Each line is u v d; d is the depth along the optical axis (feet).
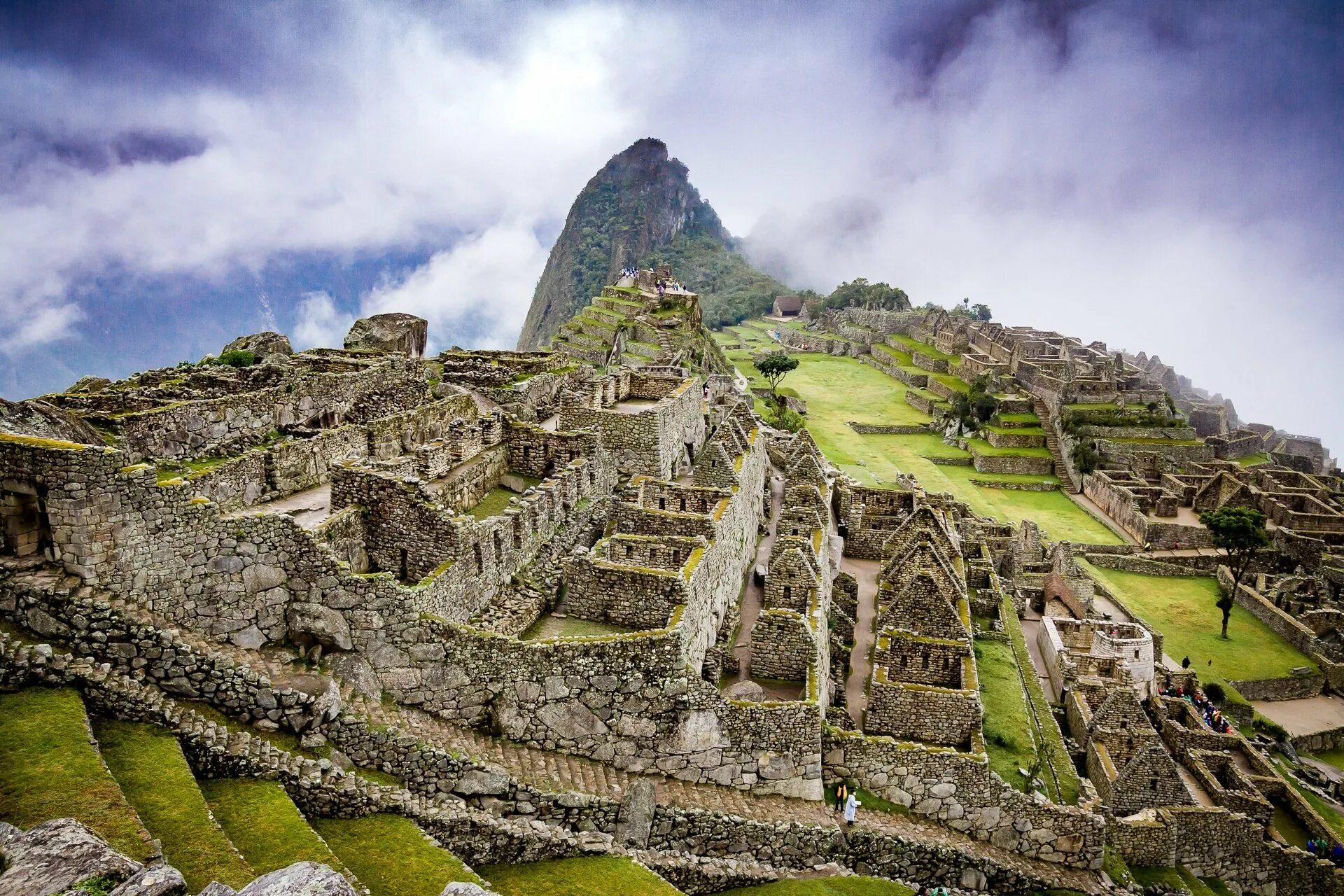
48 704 68.85
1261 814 165.27
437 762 84.12
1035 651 209.15
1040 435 531.50
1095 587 328.90
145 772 66.90
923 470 463.42
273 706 78.69
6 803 58.34
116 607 74.59
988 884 113.19
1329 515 395.96
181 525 79.00
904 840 110.11
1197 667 279.90
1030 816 120.06
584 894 80.02
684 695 98.84
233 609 82.79
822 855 102.01
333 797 76.18
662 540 118.32
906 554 177.99
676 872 92.43
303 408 141.08
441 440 125.18
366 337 239.09
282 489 110.93
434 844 74.90
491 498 128.36
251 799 70.85
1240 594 342.03
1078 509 460.55
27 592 72.79
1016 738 144.87
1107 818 141.38
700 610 114.11
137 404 127.54
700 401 191.31
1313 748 245.86
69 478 72.49
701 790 100.68
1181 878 138.82
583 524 131.23
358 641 87.66
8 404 98.99
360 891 64.95
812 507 176.24
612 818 92.48
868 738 118.32
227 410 126.82
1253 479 470.39
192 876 57.93
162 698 74.02
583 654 95.04
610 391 169.78
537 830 84.69
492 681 92.79
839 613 159.74
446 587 95.45
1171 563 380.37
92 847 51.13
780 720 103.40
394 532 100.01
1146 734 161.27
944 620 152.66
